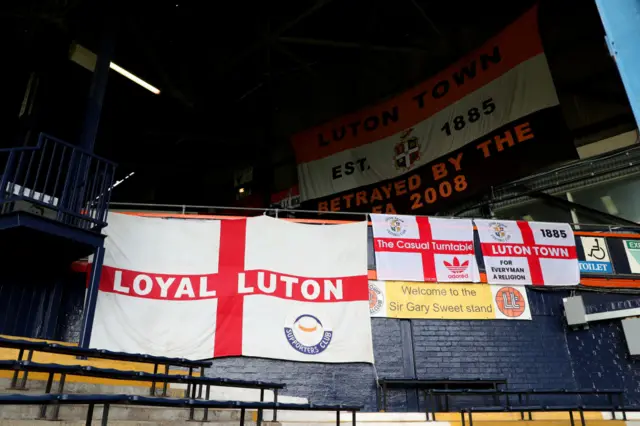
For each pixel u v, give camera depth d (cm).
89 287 733
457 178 1427
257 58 1820
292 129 1956
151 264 820
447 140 1494
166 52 1683
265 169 1986
